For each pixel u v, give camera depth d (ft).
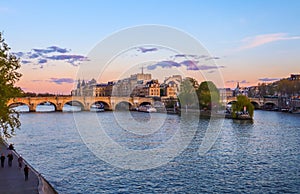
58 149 195.00
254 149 193.98
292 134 268.41
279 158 168.66
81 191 114.62
